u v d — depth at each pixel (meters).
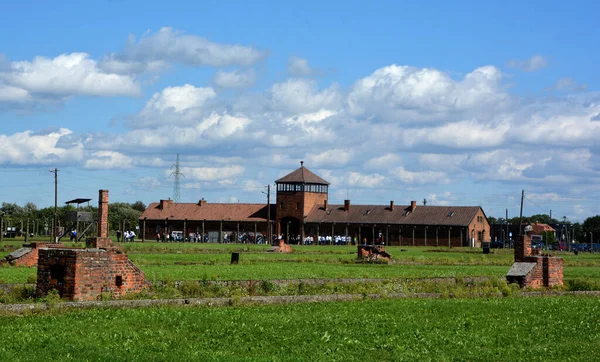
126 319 29.27
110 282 35.72
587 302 39.38
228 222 173.12
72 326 27.45
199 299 35.03
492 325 30.81
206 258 79.25
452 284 48.19
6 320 28.55
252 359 23.02
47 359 22.17
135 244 116.38
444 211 163.88
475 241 162.62
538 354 25.23
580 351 25.78
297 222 171.25
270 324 29.30
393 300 39.00
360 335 27.66
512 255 107.06
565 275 63.78
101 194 50.25
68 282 34.22
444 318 32.38
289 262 77.75
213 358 23.02
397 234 164.38
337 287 45.75
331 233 168.38
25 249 61.34
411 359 23.91
